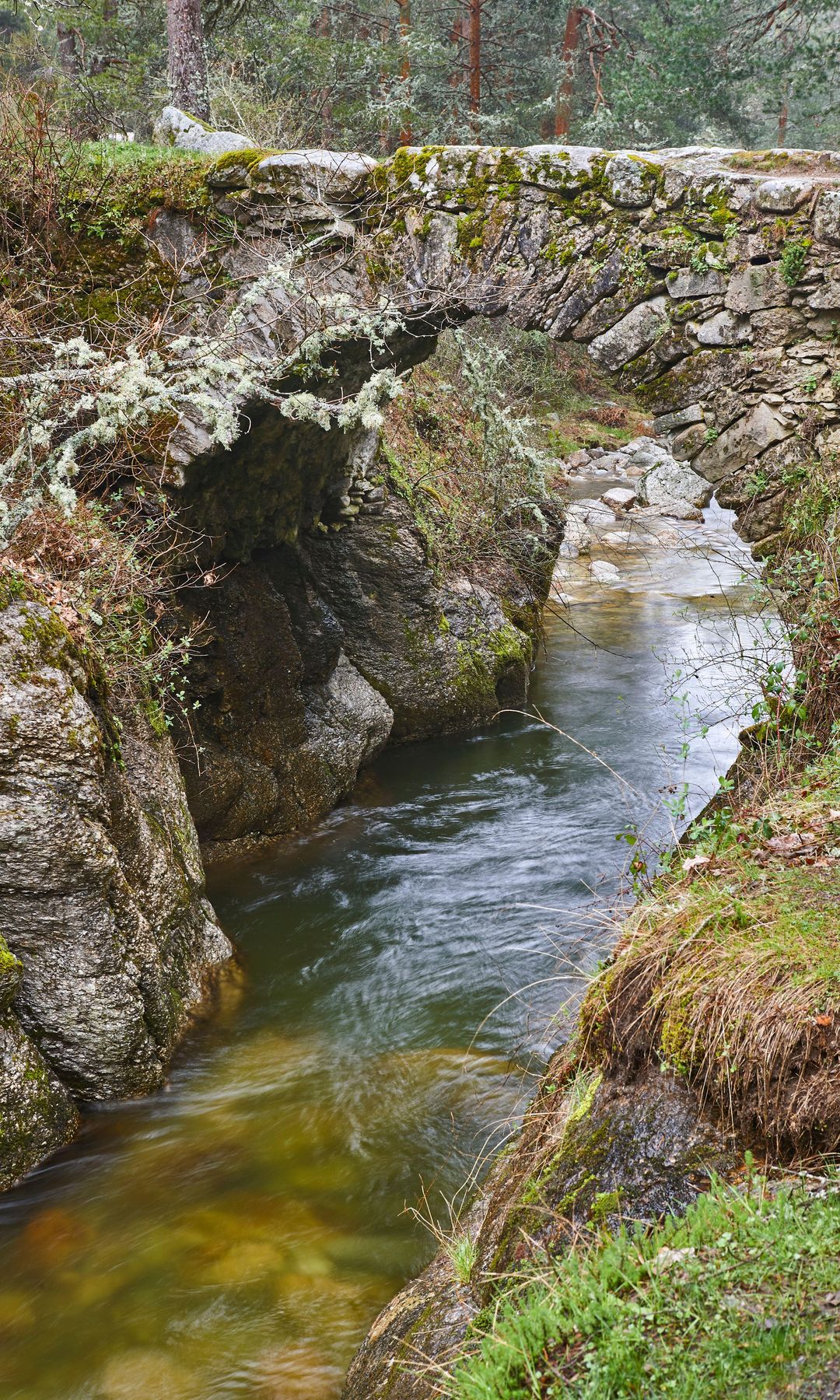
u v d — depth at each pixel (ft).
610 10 64.54
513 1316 7.45
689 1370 6.35
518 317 19.93
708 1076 8.57
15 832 14.38
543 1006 18.56
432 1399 7.64
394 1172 14.56
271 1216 13.78
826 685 16.62
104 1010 15.67
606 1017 9.81
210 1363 11.35
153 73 48.44
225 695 25.08
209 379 17.66
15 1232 13.64
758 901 10.11
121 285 21.45
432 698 32.01
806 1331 6.38
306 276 20.31
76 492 20.58
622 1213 8.20
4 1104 14.42
